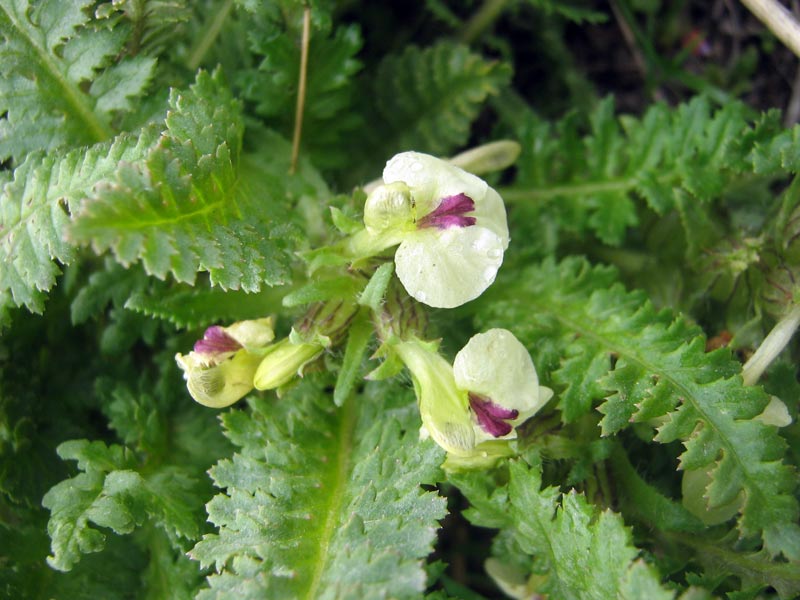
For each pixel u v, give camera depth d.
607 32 0.16
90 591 0.11
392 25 0.15
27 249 0.10
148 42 0.11
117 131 0.11
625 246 0.14
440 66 0.13
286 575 0.09
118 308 0.12
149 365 0.13
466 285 0.09
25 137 0.11
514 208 0.14
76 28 0.11
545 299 0.12
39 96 0.11
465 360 0.09
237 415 0.11
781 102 0.15
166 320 0.12
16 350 0.12
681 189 0.12
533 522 0.10
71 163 0.10
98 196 0.08
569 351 0.11
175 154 0.09
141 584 0.11
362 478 0.10
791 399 0.11
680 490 0.12
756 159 0.11
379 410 0.11
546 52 0.16
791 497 0.09
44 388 0.12
